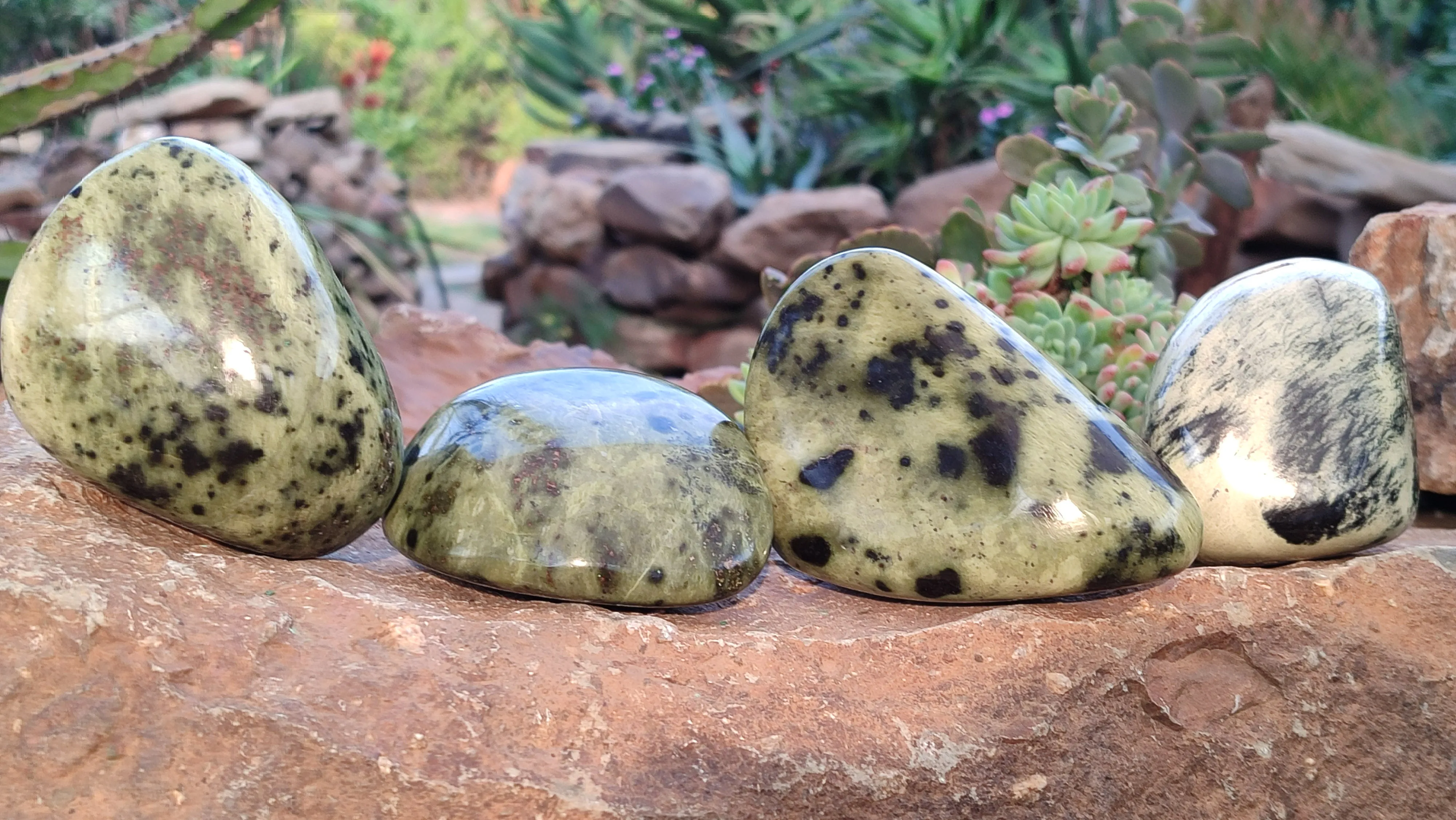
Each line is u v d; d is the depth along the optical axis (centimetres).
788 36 156
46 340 29
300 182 145
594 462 33
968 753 31
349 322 33
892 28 146
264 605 29
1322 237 103
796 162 155
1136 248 61
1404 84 122
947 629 33
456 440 34
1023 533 33
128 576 28
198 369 30
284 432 30
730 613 34
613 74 187
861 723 31
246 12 61
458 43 312
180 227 30
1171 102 72
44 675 26
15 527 29
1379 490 38
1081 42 127
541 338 145
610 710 29
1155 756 34
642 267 141
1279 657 36
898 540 34
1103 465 34
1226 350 39
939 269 52
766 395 37
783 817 29
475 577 33
